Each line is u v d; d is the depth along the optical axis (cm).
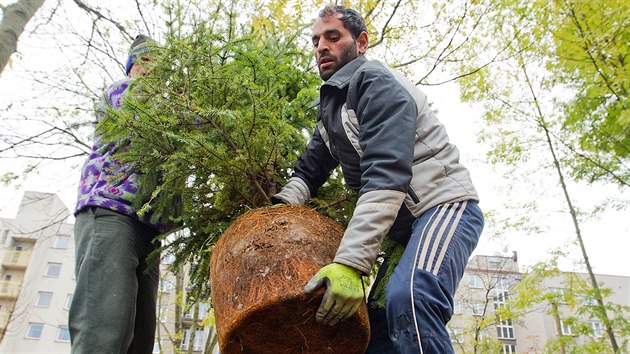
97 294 191
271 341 136
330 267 132
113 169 205
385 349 167
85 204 207
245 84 176
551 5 574
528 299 753
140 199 202
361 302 139
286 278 131
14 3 404
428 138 164
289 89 239
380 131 150
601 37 562
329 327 134
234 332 131
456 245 144
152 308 233
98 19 511
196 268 215
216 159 176
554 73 697
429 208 155
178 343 613
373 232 136
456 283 142
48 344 2348
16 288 2350
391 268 166
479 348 884
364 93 163
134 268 206
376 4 466
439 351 129
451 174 160
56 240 2534
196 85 189
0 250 2423
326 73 193
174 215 213
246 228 147
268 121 176
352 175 182
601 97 657
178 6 204
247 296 131
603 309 700
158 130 176
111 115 190
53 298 2414
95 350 182
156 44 205
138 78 198
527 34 602
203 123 184
